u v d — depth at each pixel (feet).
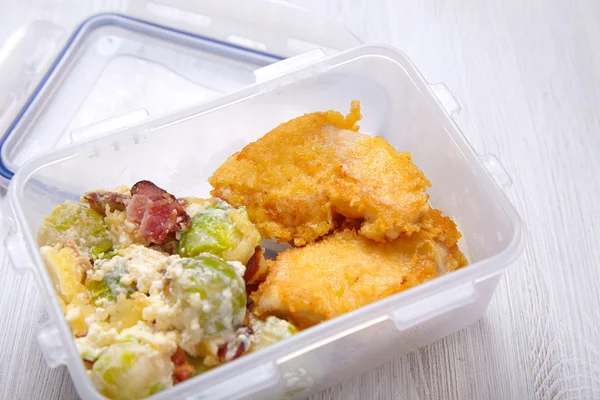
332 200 1.68
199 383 1.44
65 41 2.06
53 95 1.99
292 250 1.67
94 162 1.72
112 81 2.01
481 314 1.72
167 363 1.50
